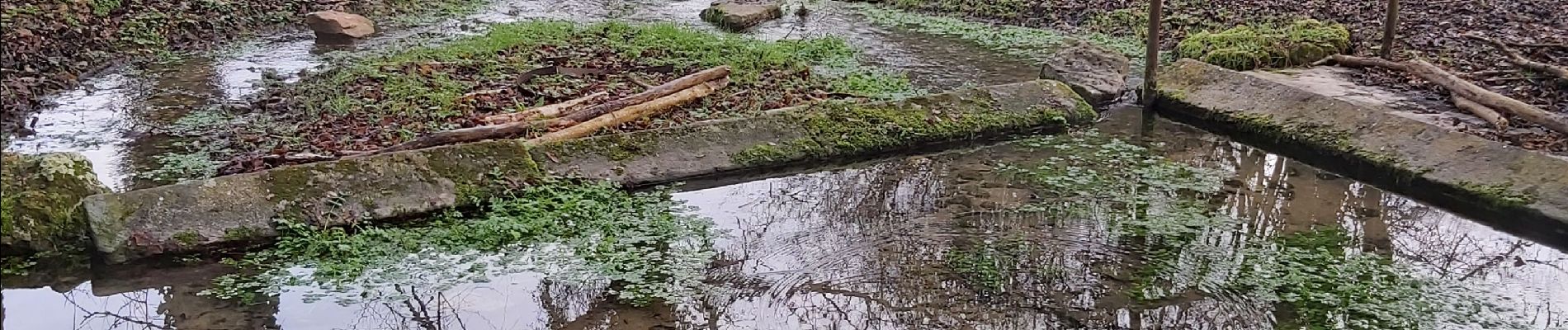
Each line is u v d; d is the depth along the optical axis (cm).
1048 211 727
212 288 592
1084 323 557
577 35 1318
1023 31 1491
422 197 691
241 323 552
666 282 606
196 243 626
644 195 752
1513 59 1117
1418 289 602
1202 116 978
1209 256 647
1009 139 928
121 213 627
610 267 621
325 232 649
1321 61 1185
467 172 718
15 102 948
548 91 1016
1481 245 682
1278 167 856
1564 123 861
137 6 1324
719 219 713
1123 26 1494
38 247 622
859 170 839
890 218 715
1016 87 986
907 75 1175
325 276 605
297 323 551
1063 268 627
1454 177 756
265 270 614
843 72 1174
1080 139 926
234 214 646
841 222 706
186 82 1074
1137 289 601
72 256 624
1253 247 663
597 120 872
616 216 700
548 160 757
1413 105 984
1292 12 1498
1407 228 711
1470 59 1183
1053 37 1444
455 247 646
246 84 1068
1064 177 805
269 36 1351
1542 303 588
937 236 679
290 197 664
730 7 1559
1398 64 1102
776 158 826
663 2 1748
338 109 938
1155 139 937
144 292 590
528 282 604
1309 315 568
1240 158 884
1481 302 587
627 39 1307
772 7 1591
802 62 1202
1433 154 787
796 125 861
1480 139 781
